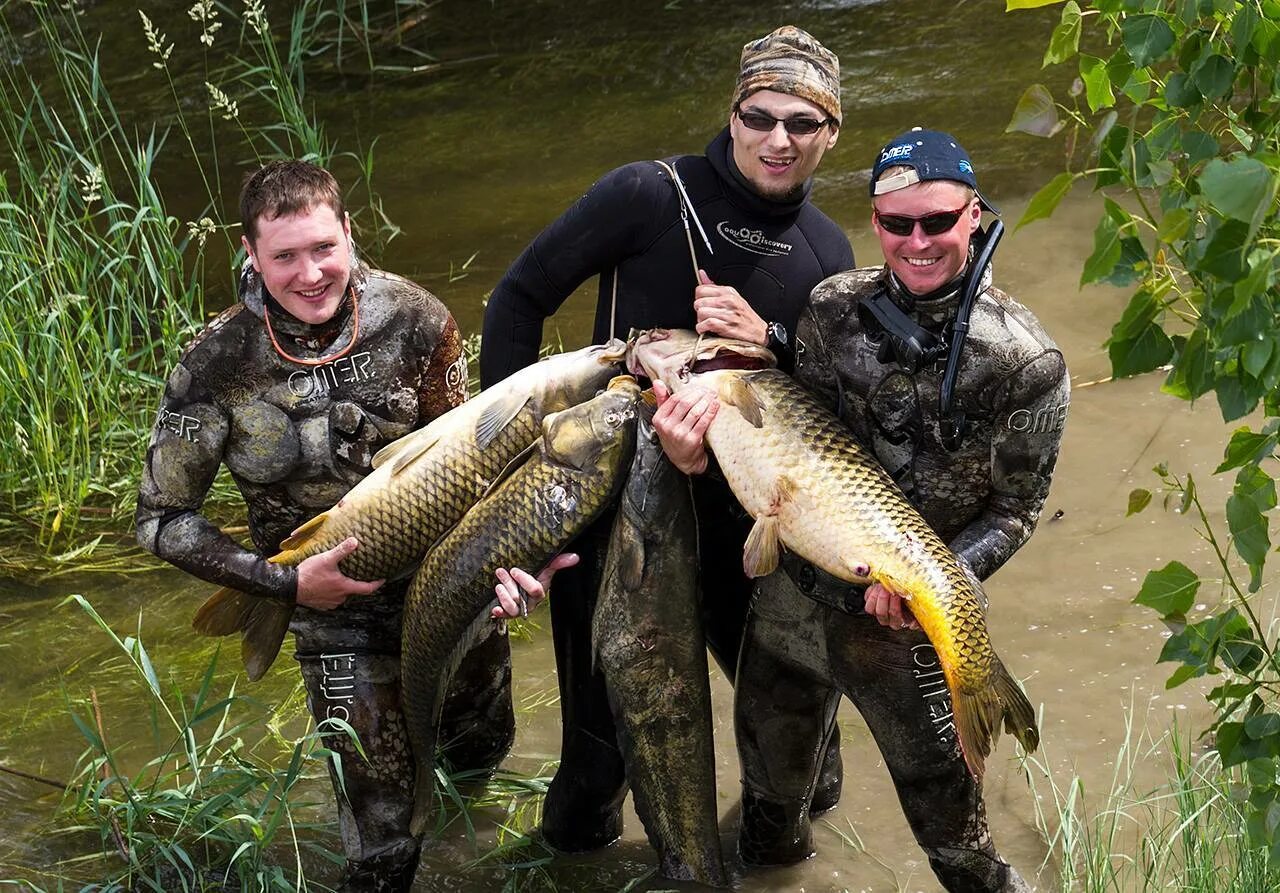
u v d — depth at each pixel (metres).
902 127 8.61
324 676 3.78
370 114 9.78
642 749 3.69
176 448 3.62
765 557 3.30
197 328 6.36
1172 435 5.68
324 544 3.60
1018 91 8.88
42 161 8.91
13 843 4.14
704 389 3.37
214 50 10.84
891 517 3.19
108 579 5.48
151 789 4.10
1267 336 2.34
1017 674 4.61
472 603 3.55
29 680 4.92
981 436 3.27
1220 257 2.30
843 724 4.59
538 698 4.79
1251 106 2.60
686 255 3.72
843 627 3.45
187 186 8.80
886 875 3.96
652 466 3.48
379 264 7.73
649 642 3.59
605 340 3.83
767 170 3.65
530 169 8.80
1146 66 2.46
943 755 3.45
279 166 3.43
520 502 3.49
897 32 10.08
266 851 4.14
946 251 3.12
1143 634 4.73
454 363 3.74
